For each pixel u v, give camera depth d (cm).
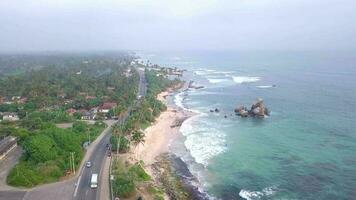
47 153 10888
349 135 15562
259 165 12356
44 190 9369
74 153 11494
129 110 19338
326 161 12569
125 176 10169
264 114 19675
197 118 19338
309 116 19250
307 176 11344
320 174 11475
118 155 12444
